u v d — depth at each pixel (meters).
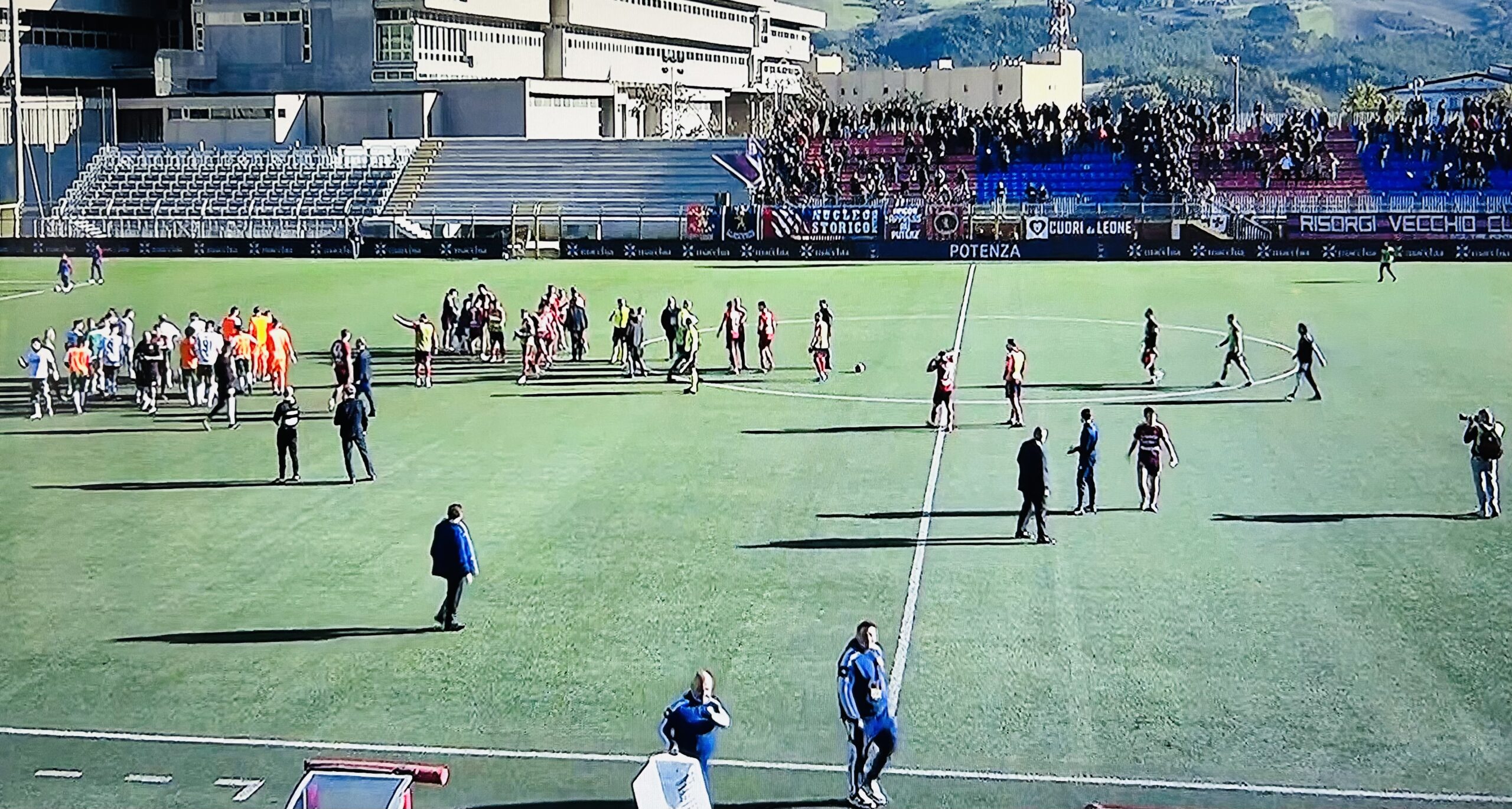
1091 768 19.08
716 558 27.89
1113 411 42.03
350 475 34.19
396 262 91.75
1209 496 32.19
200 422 41.94
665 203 103.25
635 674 22.25
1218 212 90.88
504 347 54.44
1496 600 25.05
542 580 26.70
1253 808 18.05
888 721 18.00
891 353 53.28
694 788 16.94
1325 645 23.08
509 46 128.62
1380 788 18.50
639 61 142.00
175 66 121.81
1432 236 89.31
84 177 109.06
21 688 21.89
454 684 21.94
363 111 118.19
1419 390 45.00
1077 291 72.00
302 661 22.88
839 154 103.62
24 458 37.34
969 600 25.31
